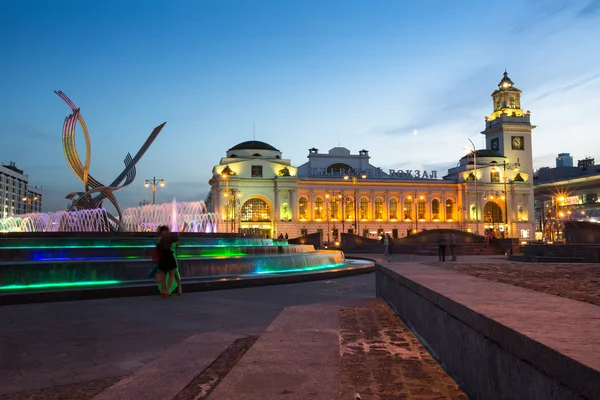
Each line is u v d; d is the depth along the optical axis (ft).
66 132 79.10
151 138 85.40
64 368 17.21
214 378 14.58
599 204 326.24
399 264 34.45
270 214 284.20
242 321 26.50
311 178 292.81
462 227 301.02
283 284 47.96
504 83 340.59
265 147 294.87
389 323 22.67
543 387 7.89
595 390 6.34
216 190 277.64
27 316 28.04
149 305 32.73
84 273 38.91
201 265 45.47
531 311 11.30
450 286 17.52
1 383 15.46
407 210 304.71
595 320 10.05
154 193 176.14
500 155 322.55
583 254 70.08
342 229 288.92
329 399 10.75
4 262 37.32
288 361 14.11
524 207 313.73
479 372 11.32
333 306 27.45
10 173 457.68
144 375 14.71
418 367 15.05
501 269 31.27
